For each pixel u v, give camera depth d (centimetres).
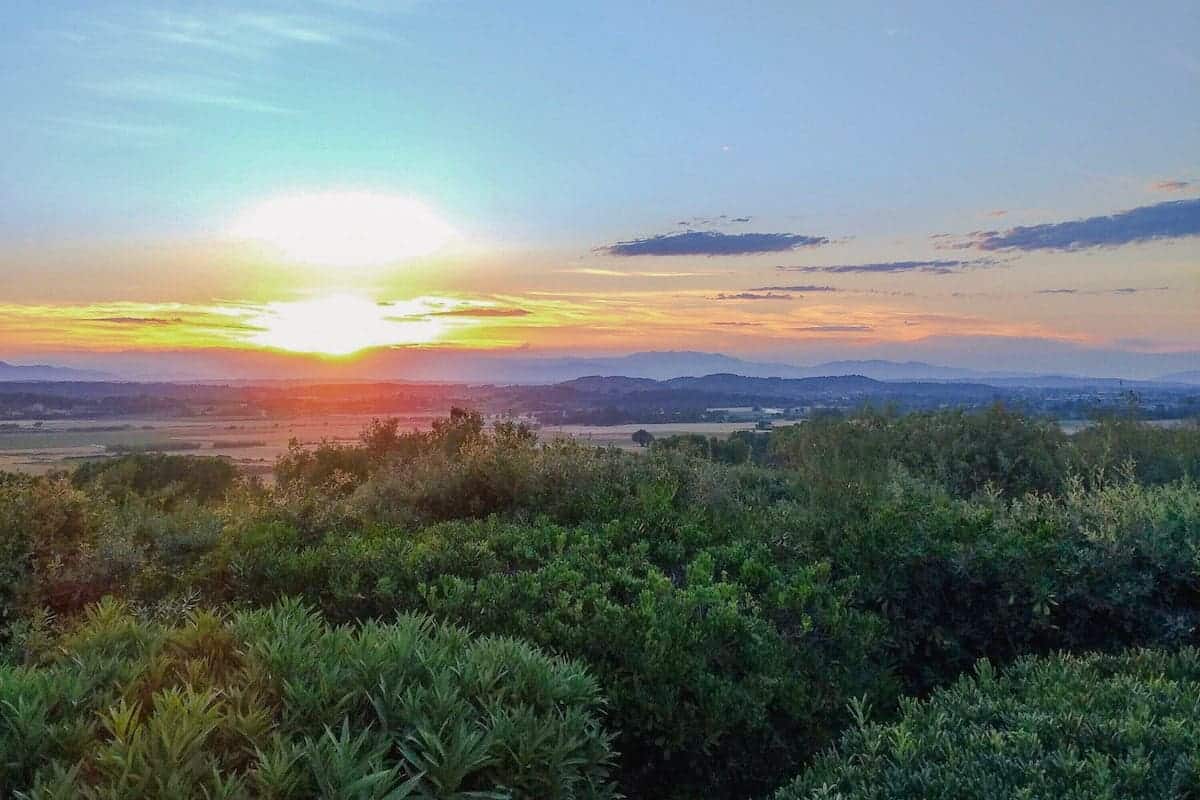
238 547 522
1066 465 1084
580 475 729
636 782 371
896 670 472
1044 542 501
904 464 1152
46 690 261
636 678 373
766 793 376
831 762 325
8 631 473
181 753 227
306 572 470
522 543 529
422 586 434
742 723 374
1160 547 500
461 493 711
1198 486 720
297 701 268
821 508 655
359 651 299
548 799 268
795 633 435
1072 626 484
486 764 263
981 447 1170
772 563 515
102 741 246
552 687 304
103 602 399
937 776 288
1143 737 304
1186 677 383
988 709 342
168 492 987
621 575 465
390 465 847
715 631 403
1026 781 281
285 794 224
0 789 228
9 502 579
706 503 696
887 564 495
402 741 261
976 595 490
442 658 306
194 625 329
